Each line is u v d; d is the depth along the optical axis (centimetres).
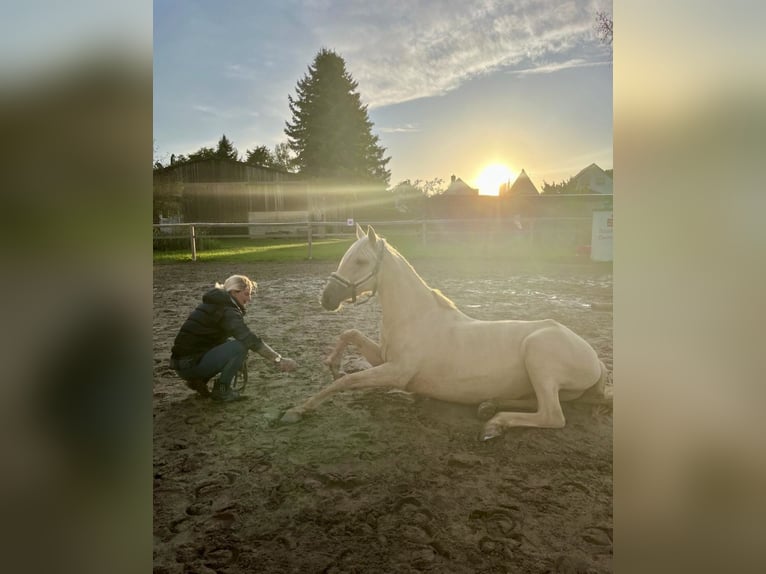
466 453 219
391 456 218
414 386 256
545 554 161
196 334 269
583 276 698
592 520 177
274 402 278
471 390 248
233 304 274
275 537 169
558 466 209
